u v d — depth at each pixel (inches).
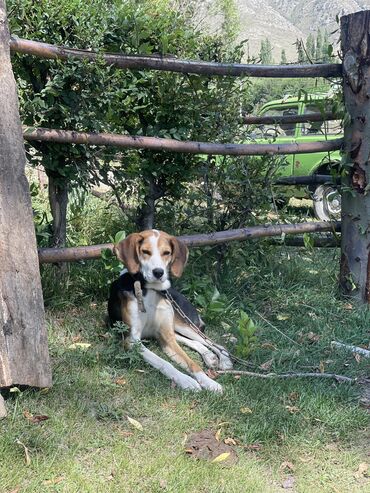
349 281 142.9
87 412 104.2
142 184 140.4
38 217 136.4
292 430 103.2
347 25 137.0
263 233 141.0
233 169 141.4
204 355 121.5
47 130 121.4
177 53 138.3
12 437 97.2
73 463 95.4
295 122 161.0
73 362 114.4
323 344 126.2
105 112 130.2
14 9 121.2
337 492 94.4
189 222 146.6
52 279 130.6
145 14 133.1
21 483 92.2
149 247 120.0
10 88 108.9
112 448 98.3
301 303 140.3
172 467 96.0
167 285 120.3
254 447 100.4
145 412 105.3
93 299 135.8
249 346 120.6
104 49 128.6
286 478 96.6
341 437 103.0
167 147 131.5
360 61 136.0
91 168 133.0
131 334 119.6
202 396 109.3
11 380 101.7
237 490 93.4
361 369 119.7
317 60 146.9
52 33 124.6
